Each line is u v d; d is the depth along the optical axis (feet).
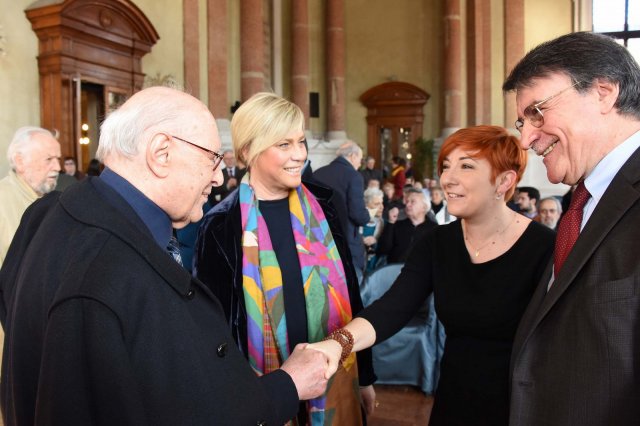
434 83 48.67
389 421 10.17
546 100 3.53
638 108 3.43
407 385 11.89
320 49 48.65
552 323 3.50
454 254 5.24
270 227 5.83
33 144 8.95
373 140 49.83
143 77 24.47
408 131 49.21
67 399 2.77
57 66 19.43
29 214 4.98
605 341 3.09
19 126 18.88
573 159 3.55
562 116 3.51
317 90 48.78
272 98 5.63
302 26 45.37
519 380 3.63
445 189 5.11
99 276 2.93
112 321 2.87
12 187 8.91
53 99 19.60
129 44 23.07
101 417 2.83
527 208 16.15
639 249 3.09
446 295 5.14
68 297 2.84
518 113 3.83
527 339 3.64
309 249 5.79
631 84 3.38
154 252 3.15
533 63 3.61
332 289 5.77
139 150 3.29
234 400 3.28
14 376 3.14
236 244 5.60
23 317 3.14
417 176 47.34
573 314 3.32
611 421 3.05
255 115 5.51
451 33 46.03
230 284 5.54
